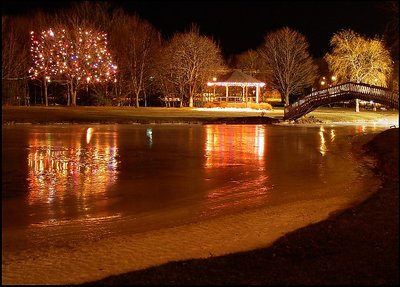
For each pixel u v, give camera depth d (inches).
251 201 645.3
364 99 2068.2
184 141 1397.6
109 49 3002.0
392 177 791.1
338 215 489.7
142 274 337.7
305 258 355.3
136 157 1064.8
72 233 502.6
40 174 855.1
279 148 1258.0
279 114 2662.4
